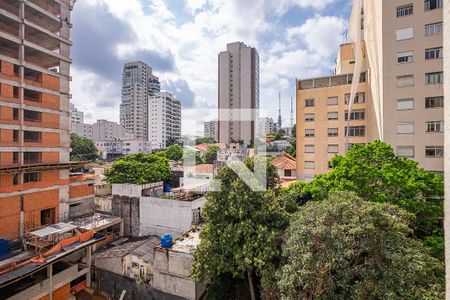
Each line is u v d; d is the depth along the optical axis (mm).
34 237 19922
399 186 15062
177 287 16688
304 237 11156
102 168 46625
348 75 32188
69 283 19703
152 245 21719
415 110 24109
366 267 10328
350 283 10336
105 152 76375
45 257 18234
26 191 23141
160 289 17312
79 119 110312
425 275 9656
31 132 25375
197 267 13945
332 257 10125
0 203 21328
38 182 24297
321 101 32500
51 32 26422
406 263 9758
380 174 15492
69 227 21672
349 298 9938
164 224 25594
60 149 27141
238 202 13367
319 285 9969
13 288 17453
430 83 23625
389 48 25031
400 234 10750
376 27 27031
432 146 23594
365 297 9477
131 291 19078
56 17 27062
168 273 17000
